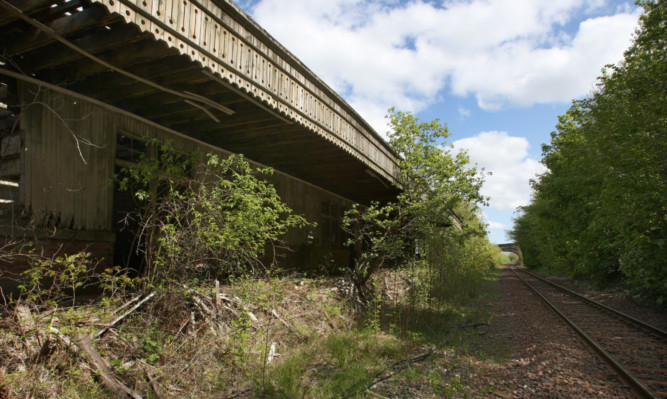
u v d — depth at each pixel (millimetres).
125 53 6035
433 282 11281
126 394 4324
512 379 5766
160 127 8859
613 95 11648
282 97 7875
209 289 7012
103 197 7574
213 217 6297
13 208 6184
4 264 5910
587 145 12930
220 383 5133
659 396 4926
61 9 5367
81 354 4539
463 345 8016
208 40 6070
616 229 12484
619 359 6809
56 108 6812
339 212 17641
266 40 7336
